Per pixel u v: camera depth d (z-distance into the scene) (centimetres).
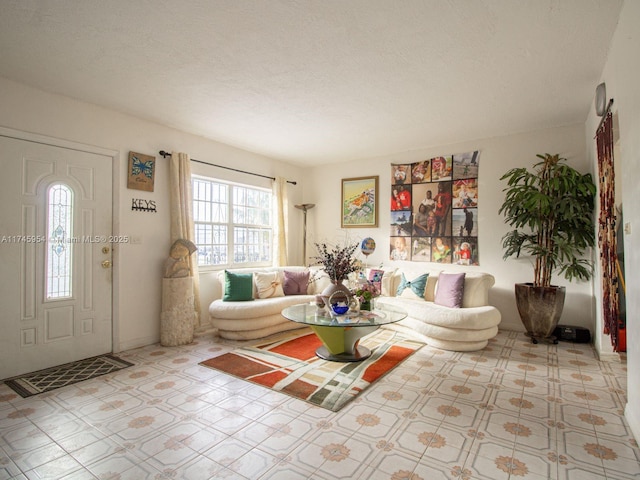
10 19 197
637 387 185
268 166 524
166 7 188
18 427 201
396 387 254
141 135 360
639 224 176
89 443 184
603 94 251
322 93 300
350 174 546
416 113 348
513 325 411
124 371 287
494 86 287
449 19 199
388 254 506
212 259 446
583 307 374
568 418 210
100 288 327
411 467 164
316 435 191
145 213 361
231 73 264
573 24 204
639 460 169
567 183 328
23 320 280
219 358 317
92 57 241
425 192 472
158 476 158
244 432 194
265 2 184
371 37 217
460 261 442
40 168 289
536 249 352
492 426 200
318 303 317
